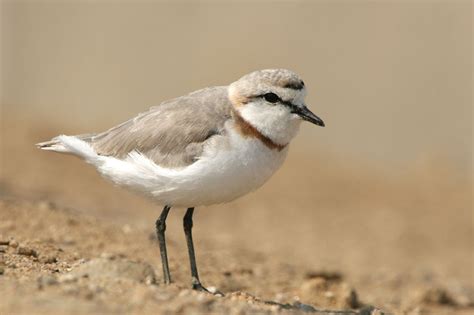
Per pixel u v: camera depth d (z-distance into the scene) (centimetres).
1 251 933
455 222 1970
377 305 1159
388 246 1719
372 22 3247
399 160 2586
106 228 1227
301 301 1100
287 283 1186
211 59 3189
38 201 1330
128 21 3550
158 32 3419
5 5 3609
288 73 875
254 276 1199
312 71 3042
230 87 894
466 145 2645
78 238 1146
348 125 2781
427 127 2744
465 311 1209
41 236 1115
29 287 728
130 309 698
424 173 2392
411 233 1838
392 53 3089
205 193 868
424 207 2083
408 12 3284
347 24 3262
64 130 2178
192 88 3033
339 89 2947
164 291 765
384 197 2144
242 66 3097
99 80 3156
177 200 883
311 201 2030
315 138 2725
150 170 865
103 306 695
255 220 1819
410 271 1467
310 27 3278
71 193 1648
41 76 3219
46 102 3019
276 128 869
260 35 3269
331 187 2180
